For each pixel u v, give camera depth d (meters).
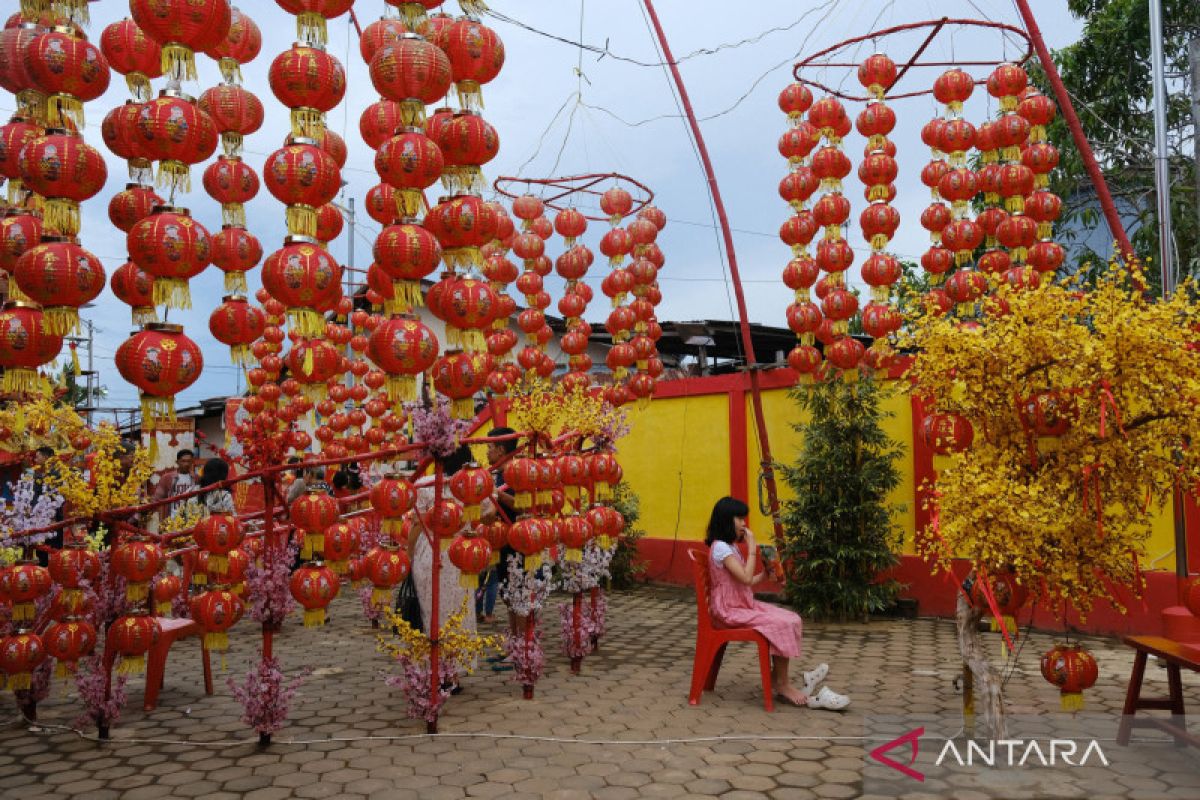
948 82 7.02
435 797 3.79
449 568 5.70
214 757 4.38
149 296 4.16
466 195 4.49
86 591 4.73
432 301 4.55
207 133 3.83
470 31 4.48
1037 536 3.82
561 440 6.10
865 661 6.46
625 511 10.31
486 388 8.52
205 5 3.64
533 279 9.18
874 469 8.10
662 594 10.05
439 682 4.88
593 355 17.66
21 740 4.68
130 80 4.28
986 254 6.89
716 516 5.58
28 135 4.14
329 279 3.99
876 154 7.18
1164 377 3.75
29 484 4.96
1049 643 7.02
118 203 4.20
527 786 3.91
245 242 4.61
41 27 3.97
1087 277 11.10
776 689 5.38
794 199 7.71
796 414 9.58
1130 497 4.02
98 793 3.90
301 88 3.92
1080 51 11.11
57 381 4.78
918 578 8.49
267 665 4.57
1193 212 10.42
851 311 7.46
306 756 4.37
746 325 9.04
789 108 7.83
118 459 4.93
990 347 3.98
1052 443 3.95
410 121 4.25
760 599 9.26
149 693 5.30
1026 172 6.73
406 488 4.77
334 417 11.38
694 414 10.66
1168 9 10.75
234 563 4.68
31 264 3.70
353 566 6.26
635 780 3.97
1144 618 7.05
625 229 9.08
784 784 3.91
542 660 5.55
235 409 15.62
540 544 5.33
